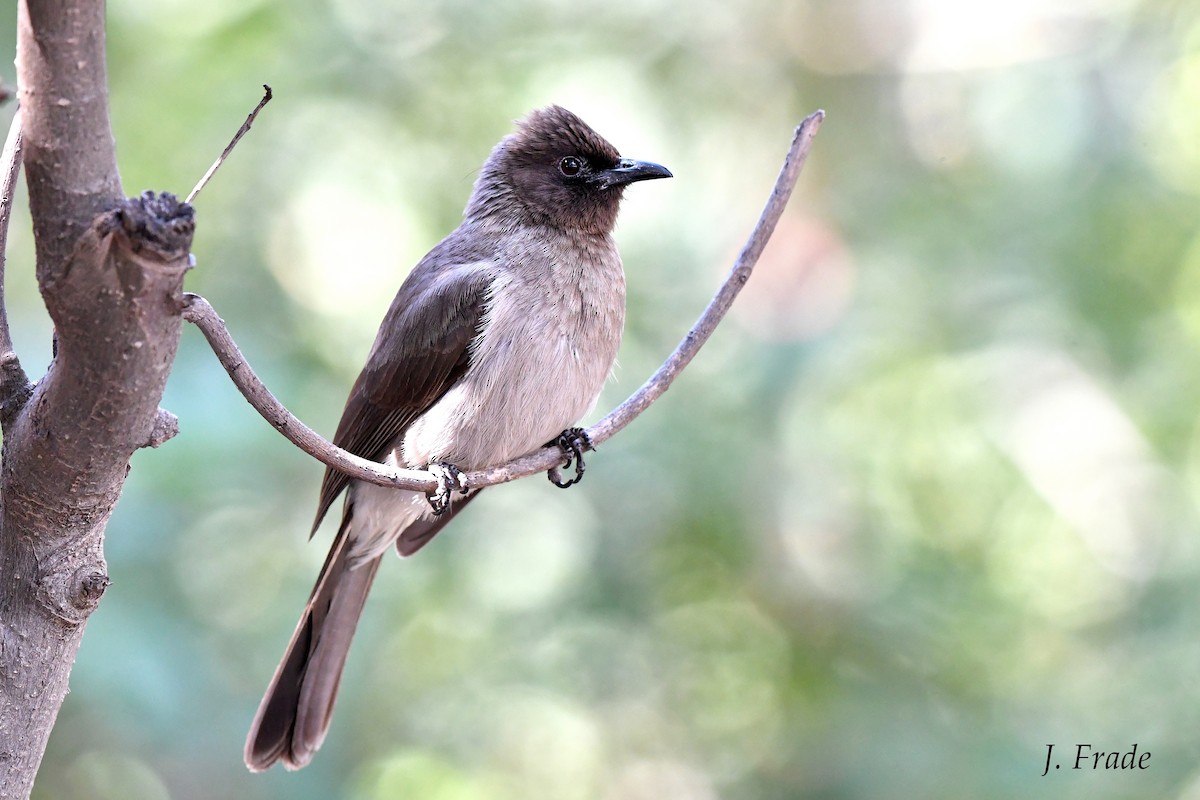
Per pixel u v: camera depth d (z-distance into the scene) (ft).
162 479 31.35
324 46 40.96
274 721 25.63
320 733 25.82
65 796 33.50
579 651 41.52
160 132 39.73
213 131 39.58
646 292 41.50
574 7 45.57
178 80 39.70
